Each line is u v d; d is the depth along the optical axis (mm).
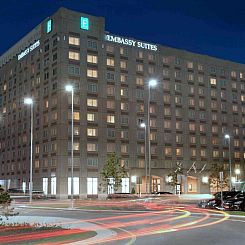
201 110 108938
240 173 114375
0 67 122500
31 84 100750
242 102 118250
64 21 90125
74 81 89688
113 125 93750
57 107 88250
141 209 39250
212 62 113062
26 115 102125
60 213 35688
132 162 95312
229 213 32406
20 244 15188
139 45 100062
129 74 97562
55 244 15641
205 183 105500
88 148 89688
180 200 61781
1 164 114062
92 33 93312
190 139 105688
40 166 93188
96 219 28469
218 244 15711
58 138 87062
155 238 17750
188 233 19438
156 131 100125
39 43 97812
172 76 104688
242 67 119625
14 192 93500
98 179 89875
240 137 116188
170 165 101188
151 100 100125
